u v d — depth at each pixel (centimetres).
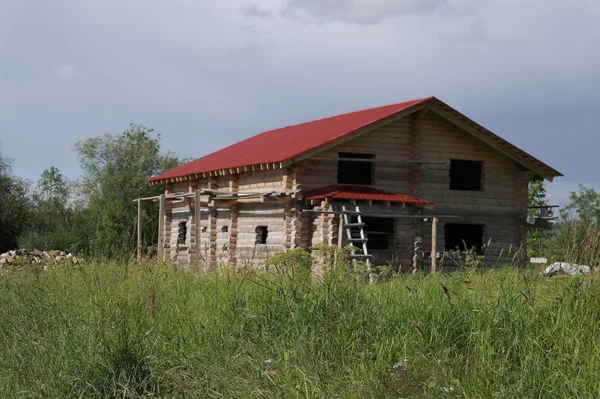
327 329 792
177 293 1053
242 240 2331
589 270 813
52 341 801
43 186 7081
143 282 1073
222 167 2364
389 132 2223
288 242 2105
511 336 739
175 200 2761
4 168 4509
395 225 2153
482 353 691
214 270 1275
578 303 764
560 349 684
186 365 756
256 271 1092
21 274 1324
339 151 2148
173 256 2791
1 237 4328
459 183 2683
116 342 770
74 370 730
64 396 702
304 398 643
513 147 2289
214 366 725
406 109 2177
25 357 776
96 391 696
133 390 690
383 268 1260
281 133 2867
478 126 2247
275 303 883
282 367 715
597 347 677
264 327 833
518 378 658
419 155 2253
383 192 2153
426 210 2209
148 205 4566
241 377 683
